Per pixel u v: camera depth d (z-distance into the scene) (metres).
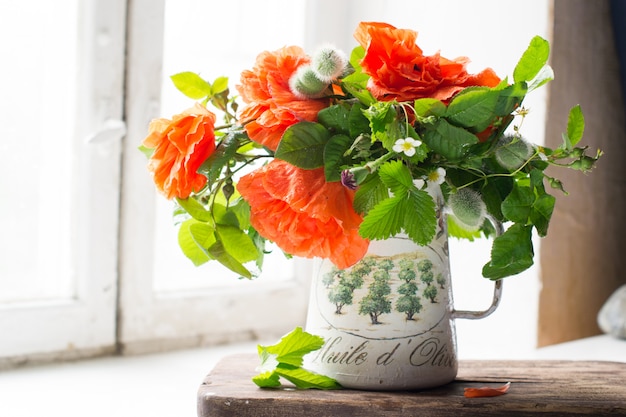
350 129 1.20
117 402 1.45
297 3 1.83
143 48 1.64
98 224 1.63
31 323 1.58
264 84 1.22
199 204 1.23
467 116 1.19
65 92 1.63
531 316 1.68
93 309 1.63
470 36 1.73
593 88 1.75
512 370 1.36
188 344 1.73
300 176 1.18
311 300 1.30
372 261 1.26
